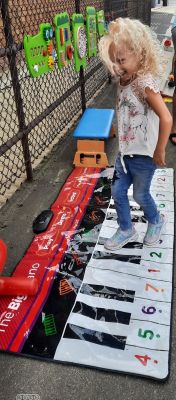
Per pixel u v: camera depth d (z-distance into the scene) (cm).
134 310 182
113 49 164
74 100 445
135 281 199
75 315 181
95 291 194
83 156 319
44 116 316
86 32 381
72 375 155
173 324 176
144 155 192
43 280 202
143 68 172
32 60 256
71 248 225
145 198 209
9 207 271
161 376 151
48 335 171
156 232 222
